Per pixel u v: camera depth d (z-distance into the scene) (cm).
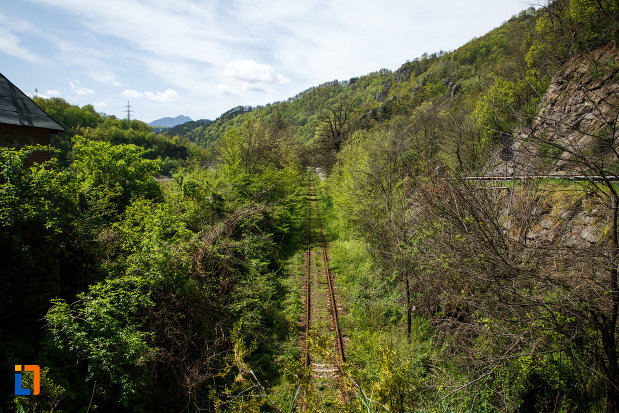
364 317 1124
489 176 732
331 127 4294
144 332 680
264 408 718
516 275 517
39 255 702
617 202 453
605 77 747
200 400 729
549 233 768
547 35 1435
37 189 664
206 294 883
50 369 571
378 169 1499
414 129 2167
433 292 910
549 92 1343
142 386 647
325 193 3809
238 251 1257
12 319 671
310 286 1465
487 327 583
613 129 456
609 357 457
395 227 993
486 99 1617
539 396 602
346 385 480
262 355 915
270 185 2161
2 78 827
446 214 680
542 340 522
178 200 1284
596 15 1004
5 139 779
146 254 797
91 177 1170
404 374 432
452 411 588
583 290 457
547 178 620
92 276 809
